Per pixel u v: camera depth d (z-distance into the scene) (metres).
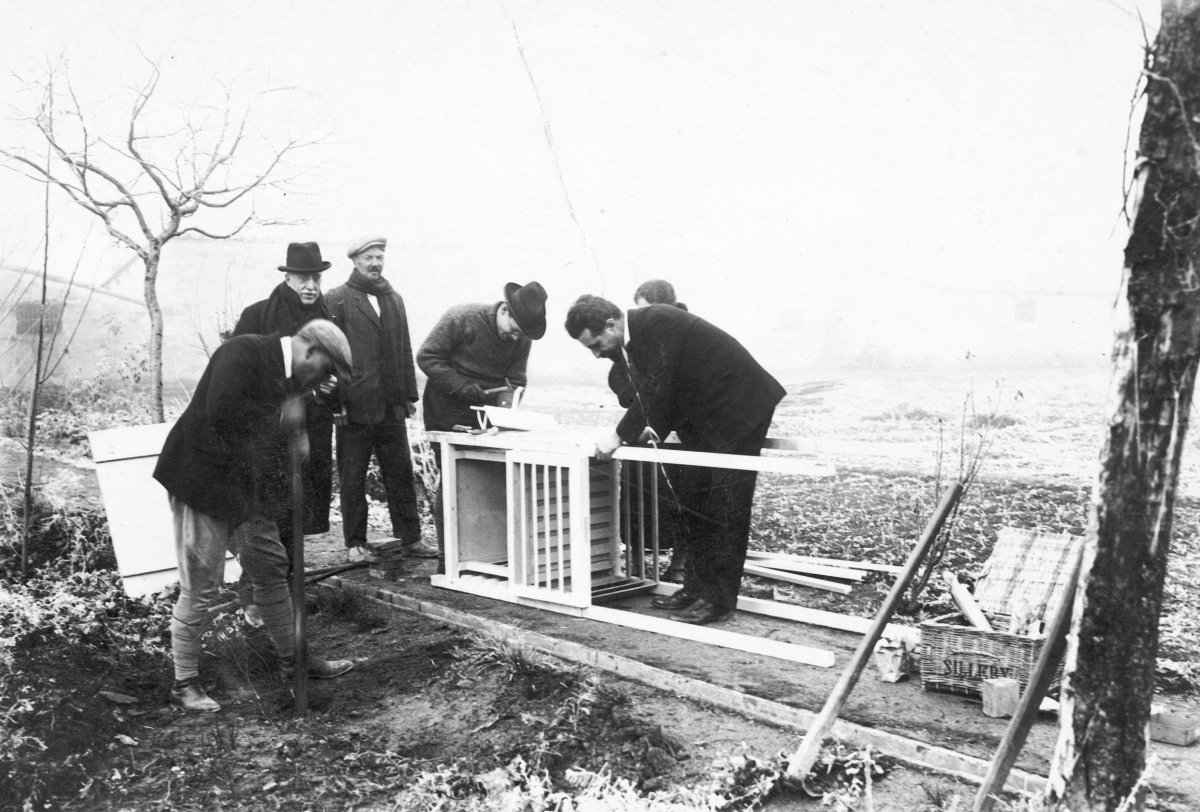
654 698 3.88
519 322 5.45
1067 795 2.39
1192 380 2.21
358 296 5.61
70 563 5.51
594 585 5.27
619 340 4.88
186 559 3.80
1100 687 2.33
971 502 6.29
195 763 3.40
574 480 4.80
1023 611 3.71
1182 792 2.89
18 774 3.22
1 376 7.81
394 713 3.87
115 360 8.89
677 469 4.97
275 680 4.22
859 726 3.36
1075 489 6.39
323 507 5.57
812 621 4.70
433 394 5.71
